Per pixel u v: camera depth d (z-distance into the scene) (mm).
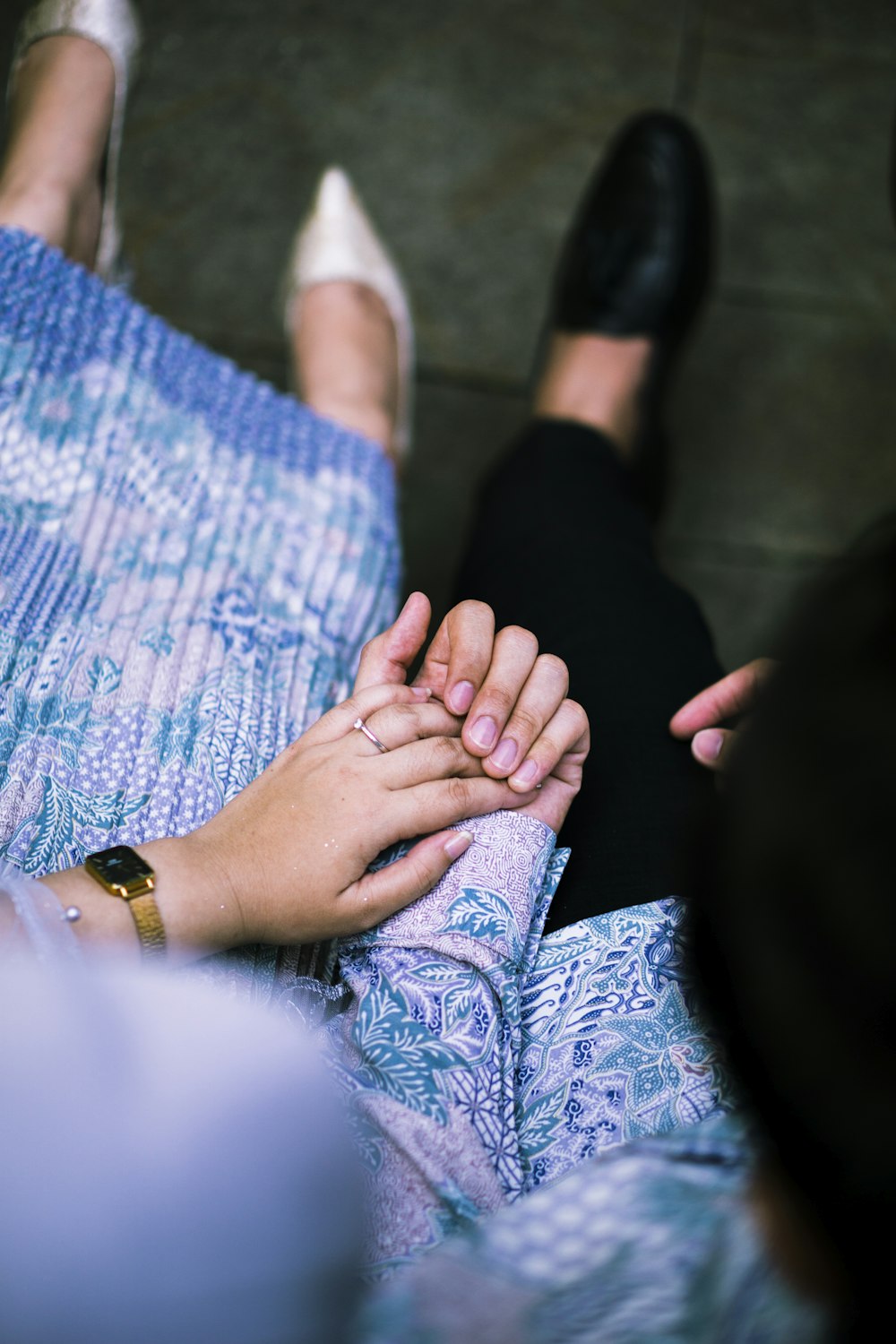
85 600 962
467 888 773
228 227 1940
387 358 1514
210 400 1171
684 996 771
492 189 2002
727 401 1878
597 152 2039
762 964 435
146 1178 455
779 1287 492
